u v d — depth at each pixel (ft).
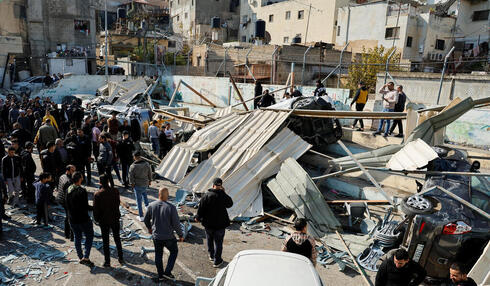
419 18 108.06
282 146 31.50
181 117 43.80
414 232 18.45
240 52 92.43
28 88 96.17
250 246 23.08
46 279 18.72
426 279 18.60
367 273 19.77
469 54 109.19
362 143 39.37
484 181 20.62
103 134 32.76
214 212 19.75
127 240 23.52
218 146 36.22
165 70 96.48
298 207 25.50
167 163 36.24
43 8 113.19
